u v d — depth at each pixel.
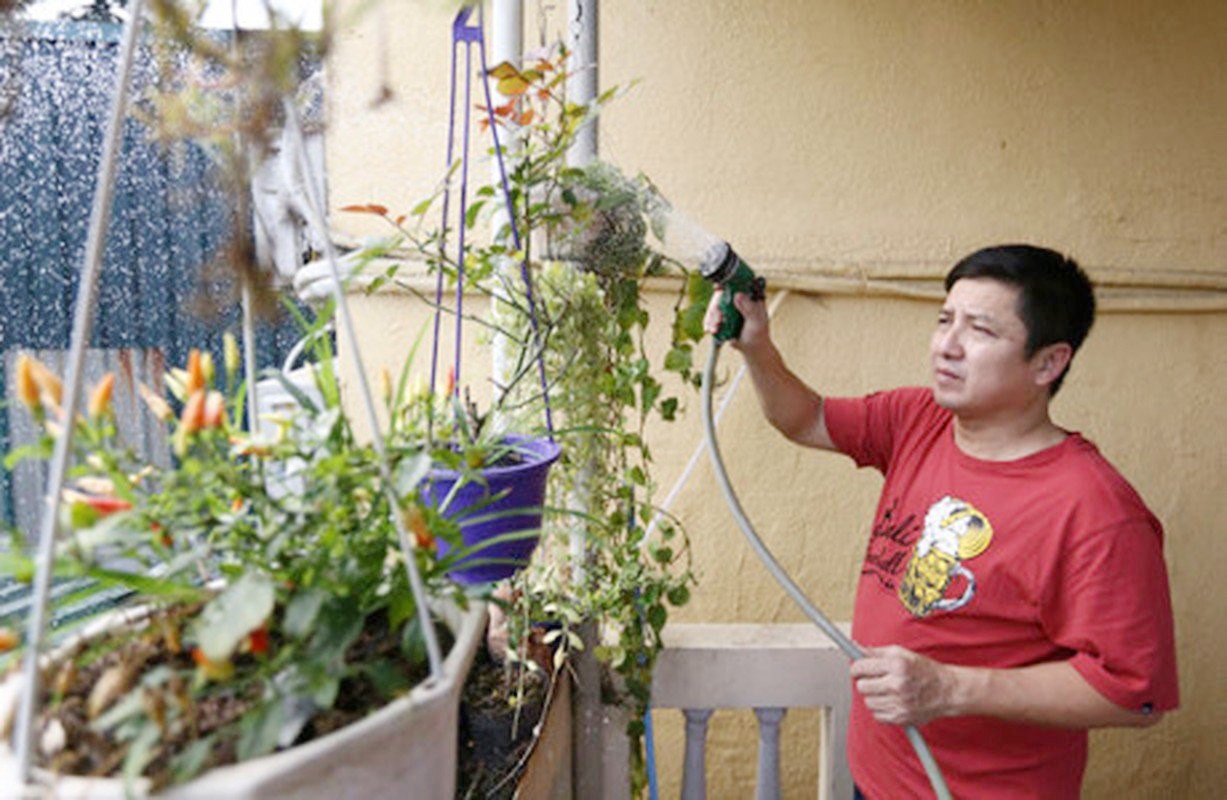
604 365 1.28
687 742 1.72
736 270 1.31
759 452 2.00
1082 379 2.01
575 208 1.10
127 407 1.30
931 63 1.89
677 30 1.86
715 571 2.04
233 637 0.54
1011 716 1.13
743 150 1.90
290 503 0.67
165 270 1.80
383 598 0.69
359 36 1.55
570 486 1.27
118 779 0.53
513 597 1.27
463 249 1.14
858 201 1.93
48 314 1.88
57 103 1.75
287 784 0.52
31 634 0.51
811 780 2.14
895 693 1.12
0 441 1.62
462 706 1.14
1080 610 1.14
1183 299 1.97
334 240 1.87
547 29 1.75
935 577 1.26
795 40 1.87
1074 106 1.91
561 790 1.29
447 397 0.93
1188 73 1.91
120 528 0.63
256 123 0.65
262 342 1.90
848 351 1.98
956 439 1.34
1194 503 2.07
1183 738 2.14
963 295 1.24
